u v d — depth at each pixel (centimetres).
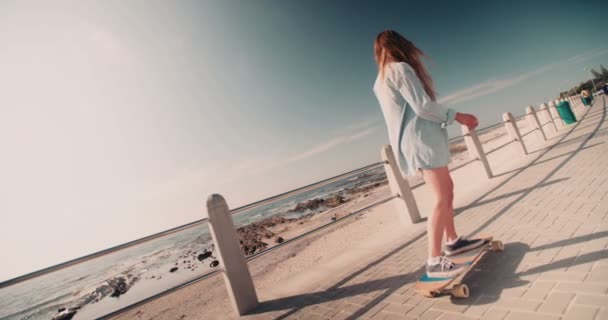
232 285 254
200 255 2570
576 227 208
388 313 176
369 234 1108
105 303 1767
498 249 210
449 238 200
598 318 114
